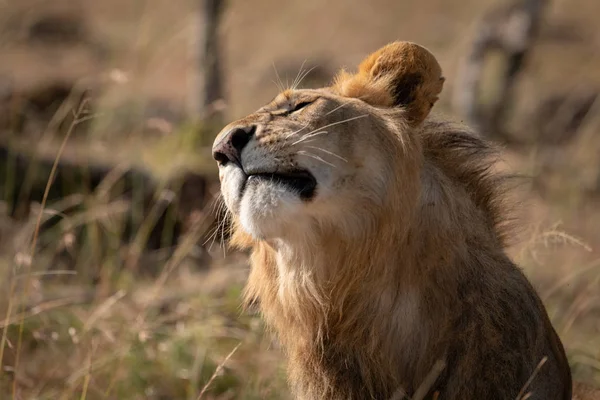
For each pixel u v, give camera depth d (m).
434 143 7.62
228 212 8.40
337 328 7.27
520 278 7.40
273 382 9.91
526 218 11.44
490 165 7.83
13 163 15.36
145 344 10.59
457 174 7.54
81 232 14.39
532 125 23.44
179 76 27.41
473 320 6.97
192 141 16.88
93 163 15.86
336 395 7.38
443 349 7.03
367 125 7.11
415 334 7.13
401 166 7.06
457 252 7.04
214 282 12.39
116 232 13.54
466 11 36.72
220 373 8.78
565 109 23.66
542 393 7.21
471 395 6.95
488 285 7.06
